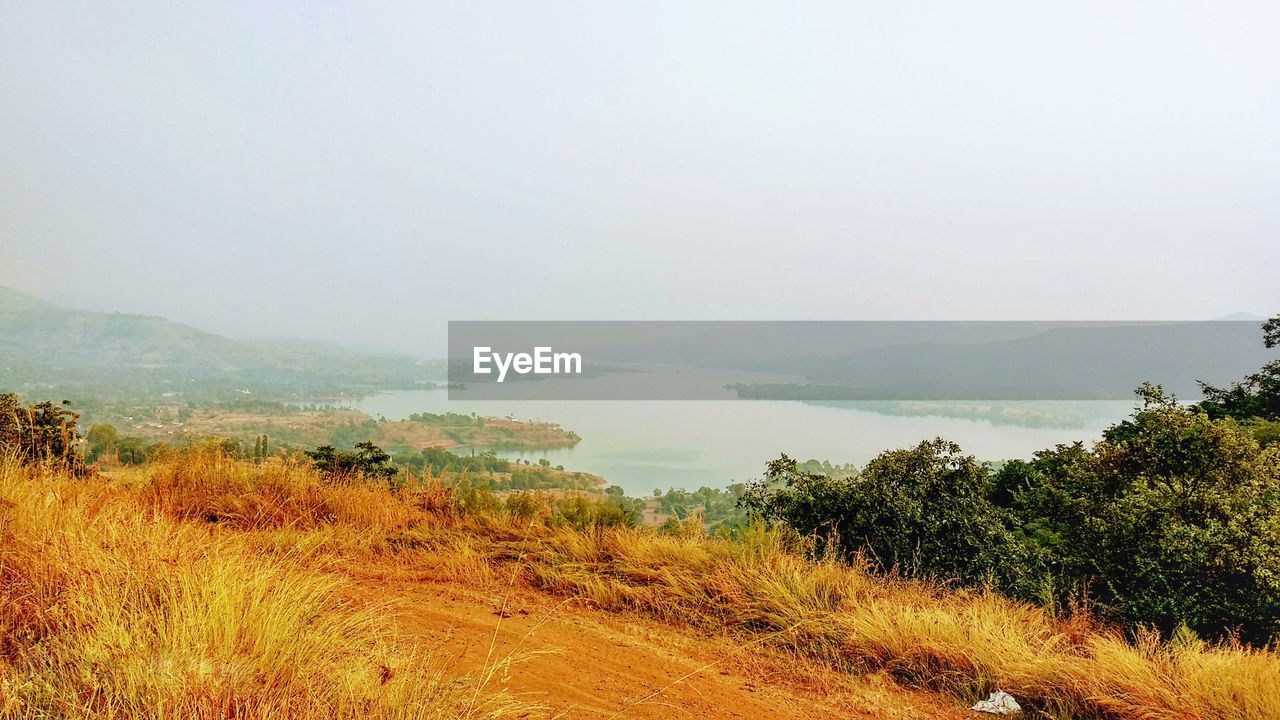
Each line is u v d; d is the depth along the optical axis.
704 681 4.17
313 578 4.29
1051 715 4.24
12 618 2.76
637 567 6.25
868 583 6.21
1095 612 6.51
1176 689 4.38
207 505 6.73
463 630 4.27
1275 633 5.67
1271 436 9.52
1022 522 8.80
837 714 4.02
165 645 2.69
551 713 3.23
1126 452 7.81
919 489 7.20
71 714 2.21
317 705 2.57
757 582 5.84
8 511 3.84
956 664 4.75
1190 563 6.12
